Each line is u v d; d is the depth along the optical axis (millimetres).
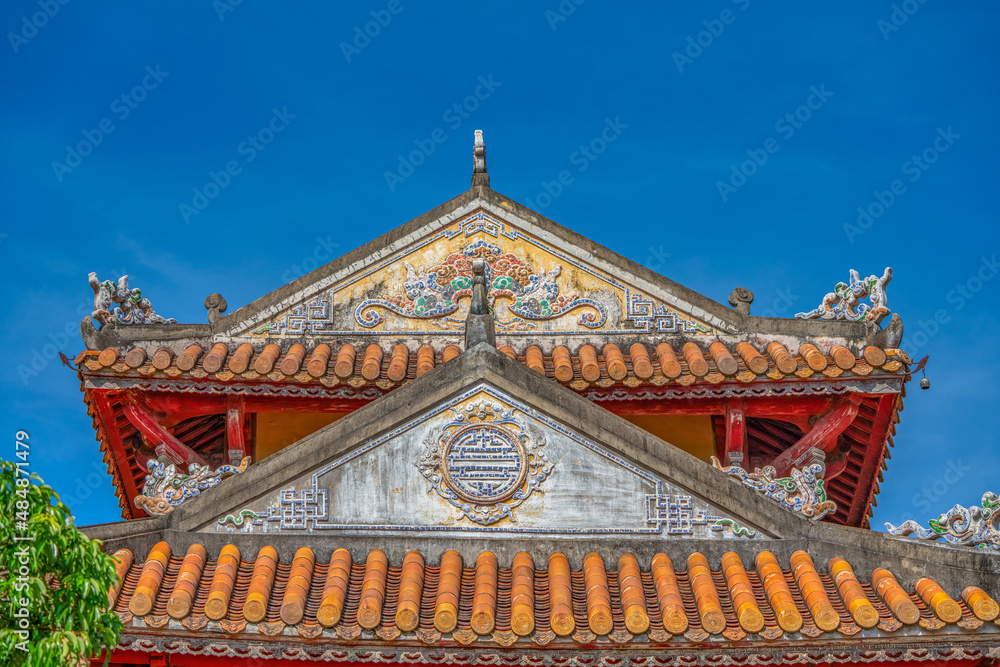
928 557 12883
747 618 12305
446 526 13578
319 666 12539
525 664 12391
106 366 17609
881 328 18047
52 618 10156
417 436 13898
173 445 18172
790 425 19359
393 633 12273
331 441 13812
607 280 19094
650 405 18031
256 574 12891
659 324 18828
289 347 18734
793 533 13508
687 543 13508
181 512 13523
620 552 13469
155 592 12562
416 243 19391
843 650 12375
